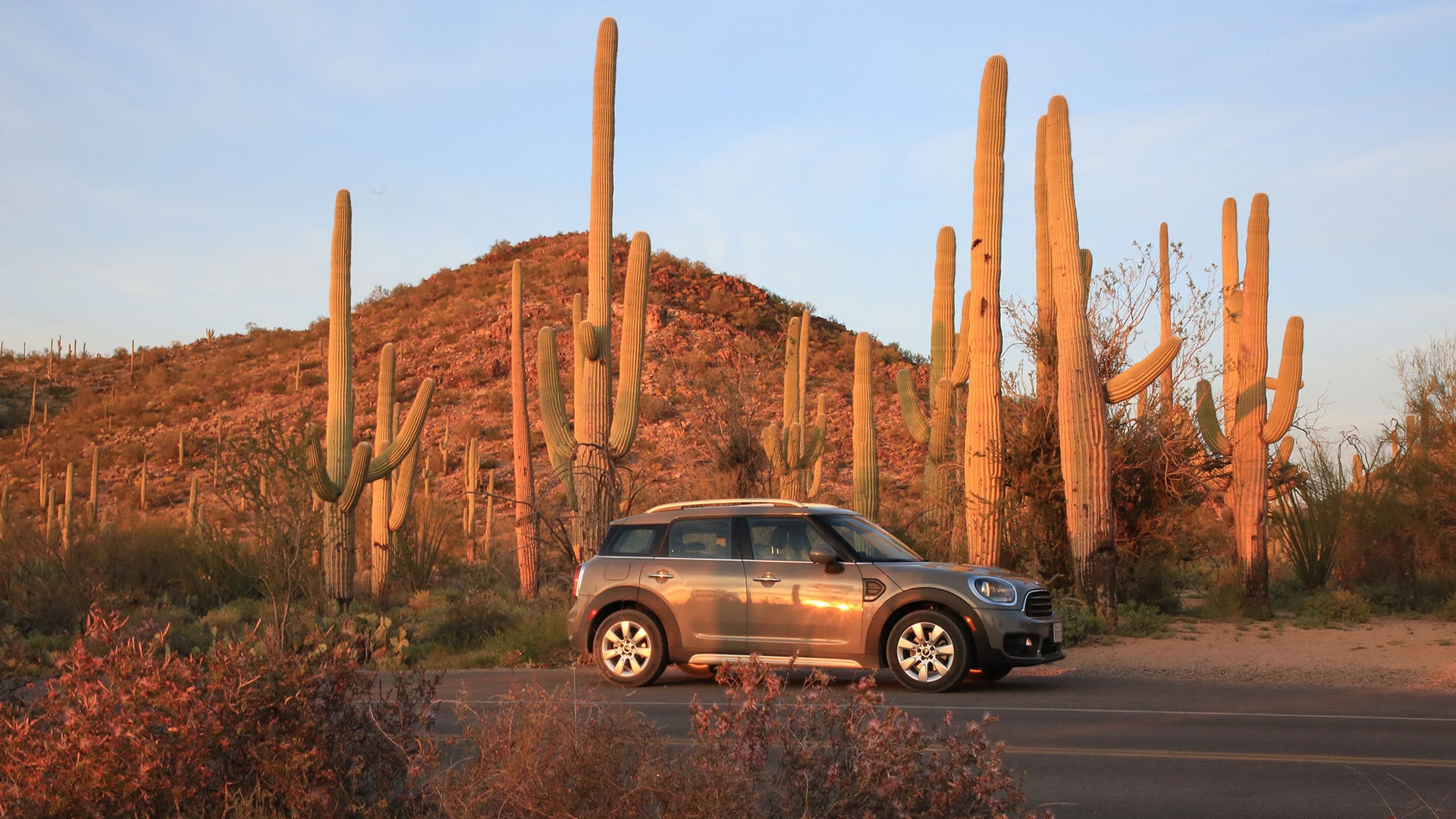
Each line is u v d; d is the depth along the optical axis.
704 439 22.45
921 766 4.83
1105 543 15.62
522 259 78.38
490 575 25.44
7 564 18.92
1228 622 16.73
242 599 20.17
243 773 5.20
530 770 4.80
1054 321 18.38
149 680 5.10
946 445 19.16
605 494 16.86
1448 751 7.98
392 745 5.55
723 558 11.23
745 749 4.75
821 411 23.66
